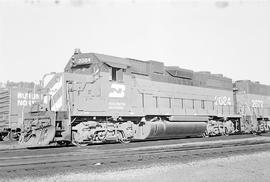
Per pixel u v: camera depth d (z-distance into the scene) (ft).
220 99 80.07
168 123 61.72
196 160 34.09
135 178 24.41
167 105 64.03
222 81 82.94
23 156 33.73
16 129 69.00
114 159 32.76
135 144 50.37
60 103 47.47
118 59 55.72
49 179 23.21
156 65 63.46
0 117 70.28
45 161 30.35
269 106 99.76
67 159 31.78
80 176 24.50
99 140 50.11
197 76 74.54
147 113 58.18
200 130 69.46
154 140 62.54
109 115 51.80
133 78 57.47
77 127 47.55
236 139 61.87
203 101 74.08
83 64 52.75
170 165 30.53
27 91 71.92
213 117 75.82
